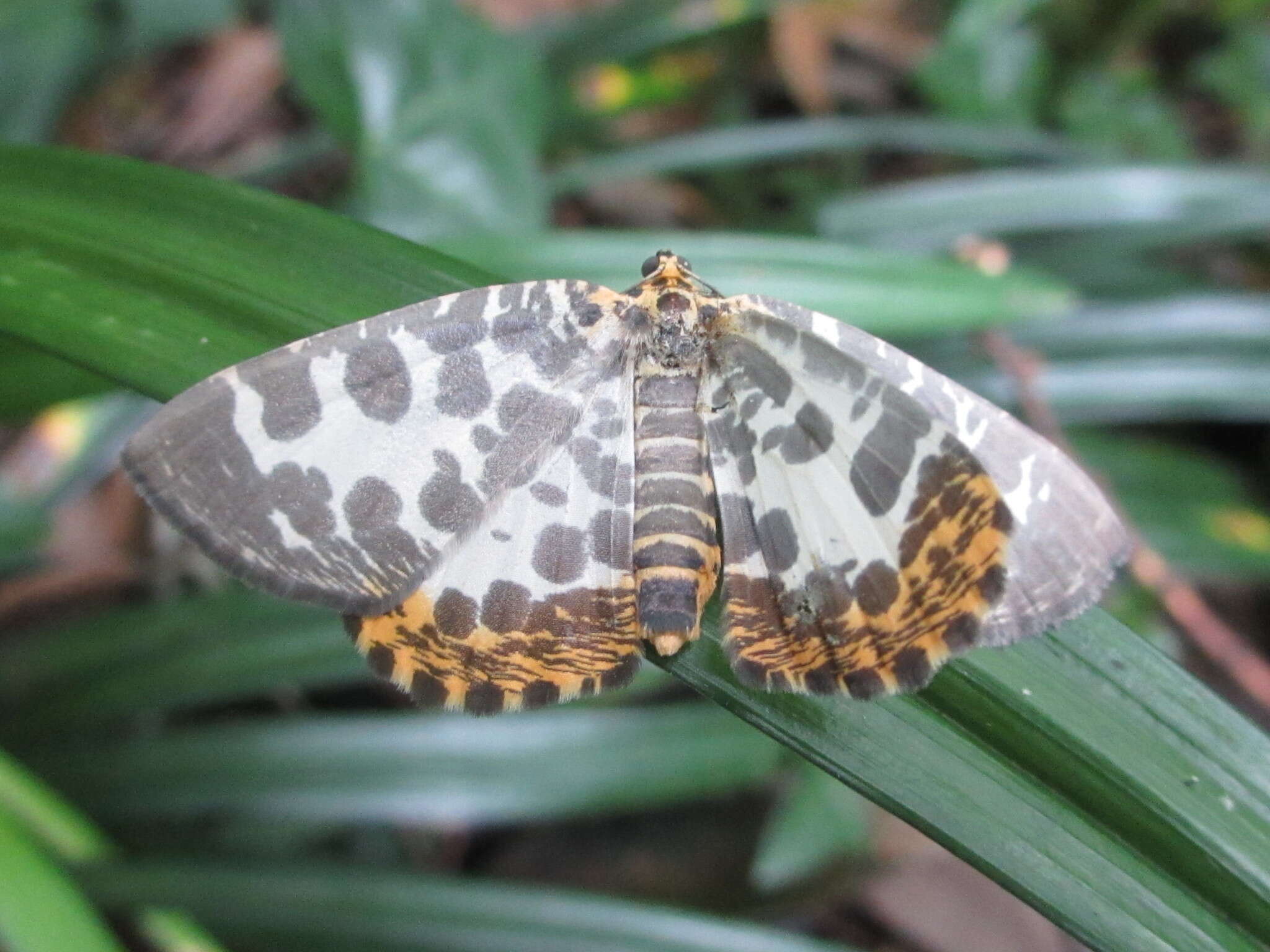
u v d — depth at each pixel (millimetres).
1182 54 299
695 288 146
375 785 178
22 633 190
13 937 143
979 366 207
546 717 182
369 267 146
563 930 166
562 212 270
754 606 137
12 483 201
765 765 183
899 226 218
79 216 147
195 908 167
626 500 141
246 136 263
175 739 179
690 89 267
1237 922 131
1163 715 135
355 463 132
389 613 135
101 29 232
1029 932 195
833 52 298
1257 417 217
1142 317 208
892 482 132
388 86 210
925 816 132
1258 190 218
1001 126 266
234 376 127
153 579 204
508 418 138
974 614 127
